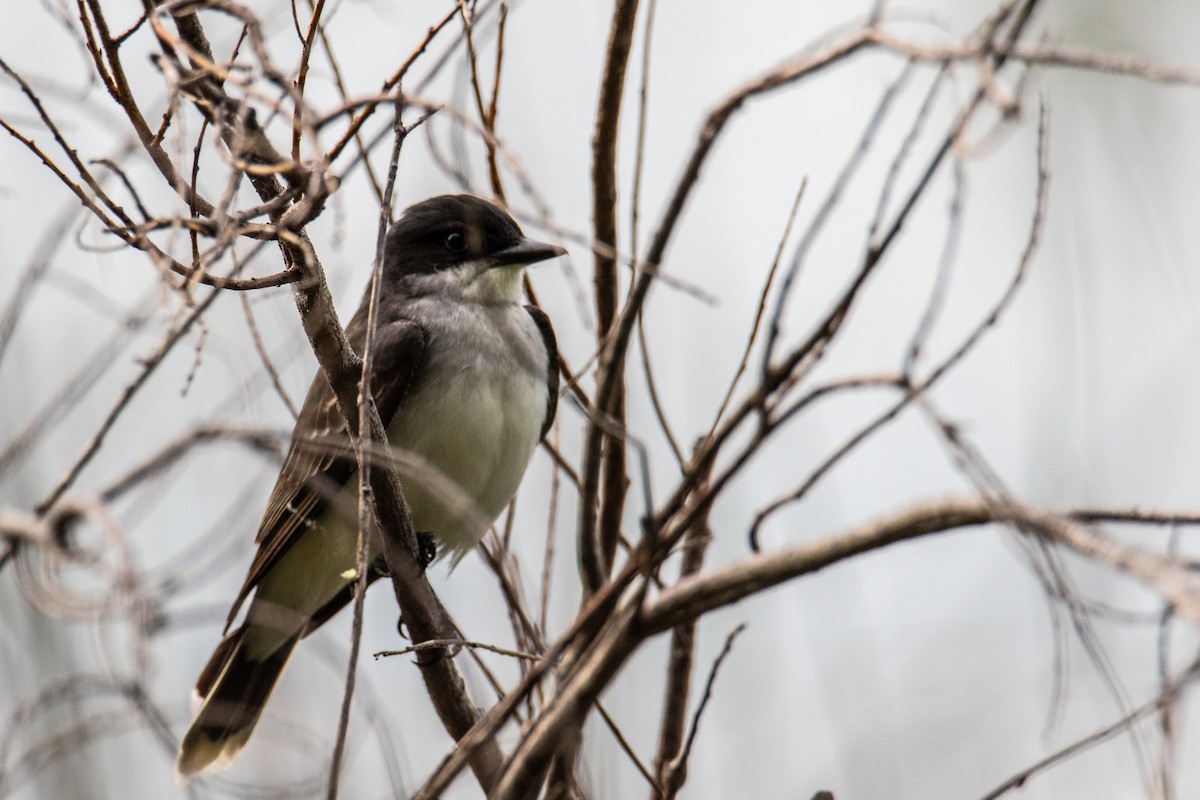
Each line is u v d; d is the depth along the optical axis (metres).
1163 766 5.54
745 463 6.57
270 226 6.22
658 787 7.89
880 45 5.86
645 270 6.77
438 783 6.85
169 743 7.88
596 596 7.07
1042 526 5.21
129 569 7.69
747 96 6.36
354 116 7.52
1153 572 4.59
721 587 6.40
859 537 5.98
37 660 9.96
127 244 6.67
